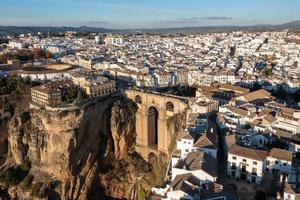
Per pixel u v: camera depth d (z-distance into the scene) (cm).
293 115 17600
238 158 12619
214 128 16325
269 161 12556
